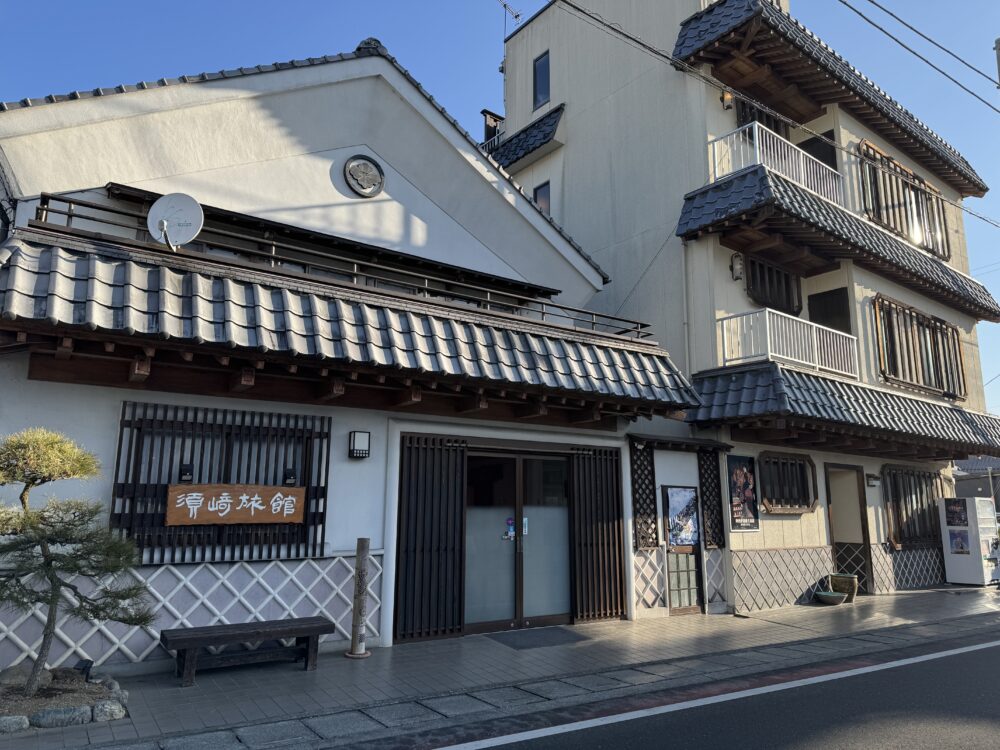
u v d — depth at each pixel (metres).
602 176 14.89
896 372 14.28
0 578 5.02
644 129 14.04
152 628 6.45
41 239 5.86
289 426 7.57
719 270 12.33
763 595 11.52
